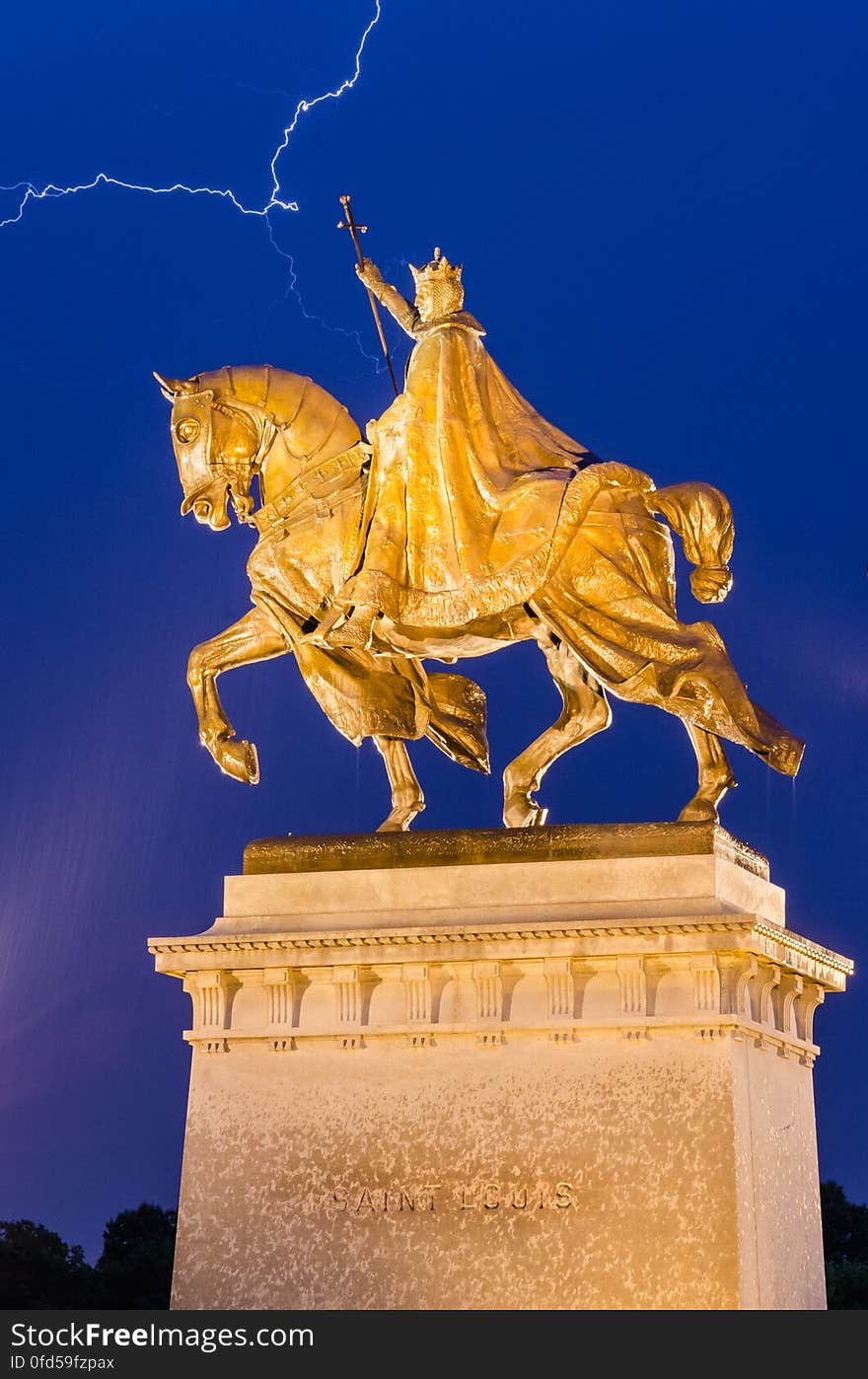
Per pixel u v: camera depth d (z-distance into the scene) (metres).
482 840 20.47
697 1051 19.41
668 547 20.86
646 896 19.89
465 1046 19.97
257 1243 20.08
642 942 19.56
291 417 21.78
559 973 19.77
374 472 21.36
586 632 20.47
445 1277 19.56
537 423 21.38
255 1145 20.28
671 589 20.83
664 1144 19.28
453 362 21.22
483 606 20.61
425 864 20.55
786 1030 20.61
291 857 20.94
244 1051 20.52
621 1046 19.58
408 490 21.11
